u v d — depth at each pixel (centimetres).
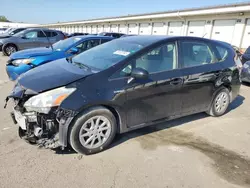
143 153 284
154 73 306
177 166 262
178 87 331
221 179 244
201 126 378
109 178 235
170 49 329
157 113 323
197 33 1923
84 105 250
